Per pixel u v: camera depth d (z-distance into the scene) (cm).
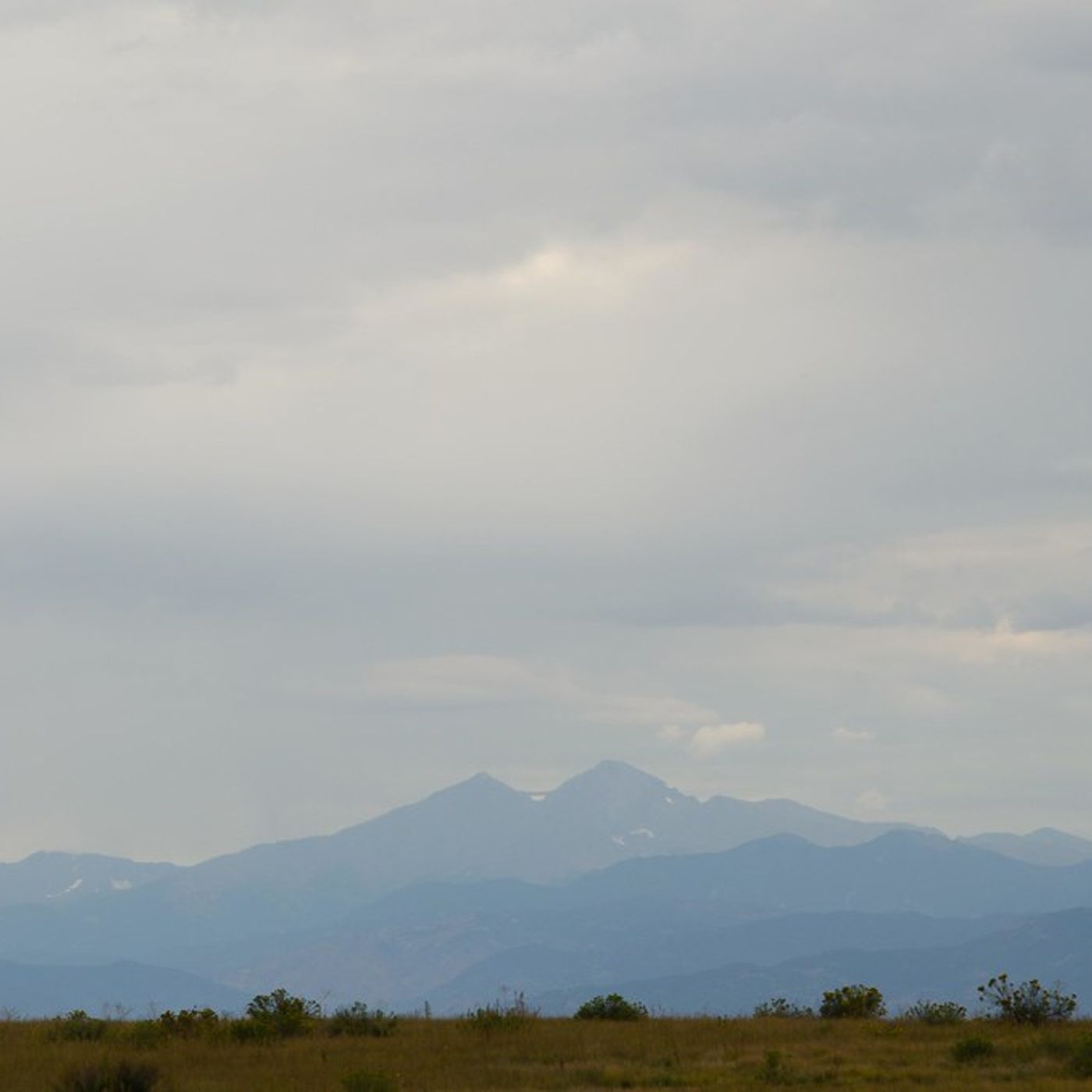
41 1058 8069
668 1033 9300
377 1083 7000
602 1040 8906
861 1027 9431
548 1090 7188
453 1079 7500
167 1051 8525
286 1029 9538
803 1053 8306
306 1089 7075
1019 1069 7512
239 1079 7462
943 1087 6975
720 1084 7238
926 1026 9588
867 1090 6969
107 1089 6962
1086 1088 6781
